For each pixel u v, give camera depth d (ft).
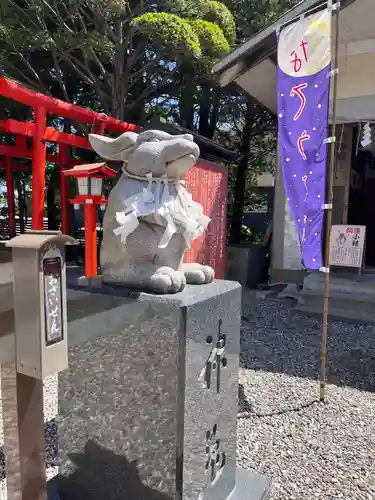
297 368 12.21
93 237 13.78
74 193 32.30
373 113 19.86
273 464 7.65
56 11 21.79
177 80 29.91
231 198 37.04
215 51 20.84
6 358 4.44
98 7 20.06
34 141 16.06
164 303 5.21
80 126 25.03
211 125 33.27
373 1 16.98
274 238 22.89
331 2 10.30
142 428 5.58
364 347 14.25
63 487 6.53
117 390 5.73
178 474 5.39
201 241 18.08
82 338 5.99
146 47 25.53
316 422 9.14
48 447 8.00
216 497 6.29
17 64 27.68
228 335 6.38
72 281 6.31
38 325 4.06
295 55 11.05
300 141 11.19
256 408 9.70
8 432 4.63
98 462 6.07
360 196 30.40
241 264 24.44
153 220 5.77
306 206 11.17
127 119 29.37
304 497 6.76
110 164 17.12
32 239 4.06
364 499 6.70
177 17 18.83
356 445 8.23
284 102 11.40
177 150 5.69
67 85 30.48
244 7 26.53
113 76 23.95
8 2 22.15
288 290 21.39
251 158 36.42
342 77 20.27
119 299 5.55
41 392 4.72
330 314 17.97
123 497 5.92
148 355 5.40
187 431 5.38
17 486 4.66
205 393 5.78
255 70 20.84
